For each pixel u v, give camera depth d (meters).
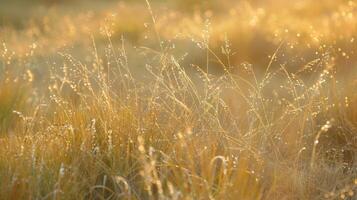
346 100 6.86
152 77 9.12
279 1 18.27
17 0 26.17
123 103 6.26
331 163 6.09
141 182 5.18
